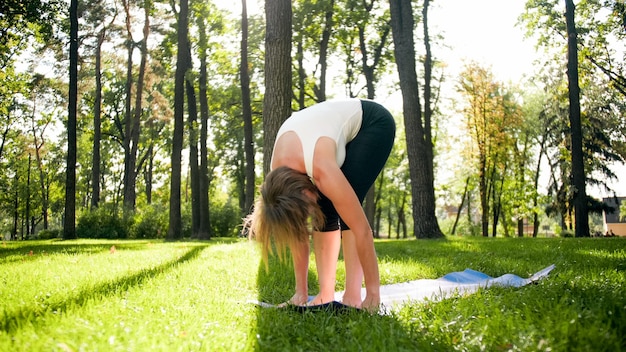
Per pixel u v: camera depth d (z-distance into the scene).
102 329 2.25
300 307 2.86
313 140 2.85
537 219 33.66
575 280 3.43
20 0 17.64
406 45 14.20
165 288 3.78
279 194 2.54
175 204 17.20
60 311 2.77
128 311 2.76
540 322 2.16
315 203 2.60
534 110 31.39
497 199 34.25
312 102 25.00
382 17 21.64
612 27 19.72
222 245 10.30
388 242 12.25
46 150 38.59
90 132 35.78
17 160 42.09
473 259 6.46
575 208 16.16
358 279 3.27
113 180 45.38
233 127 25.61
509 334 2.04
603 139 27.55
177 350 1.98
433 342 2.07
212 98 22.33
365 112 3.27
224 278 4.64
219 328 2.40
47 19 18.19
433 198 14.01
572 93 16.36
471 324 2.28
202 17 19.53
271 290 4.05
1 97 28.75
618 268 4.98
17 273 5.08
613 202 47.06
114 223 22.92
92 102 33.53
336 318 2.60
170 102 29.55
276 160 2.98
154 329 2.35
